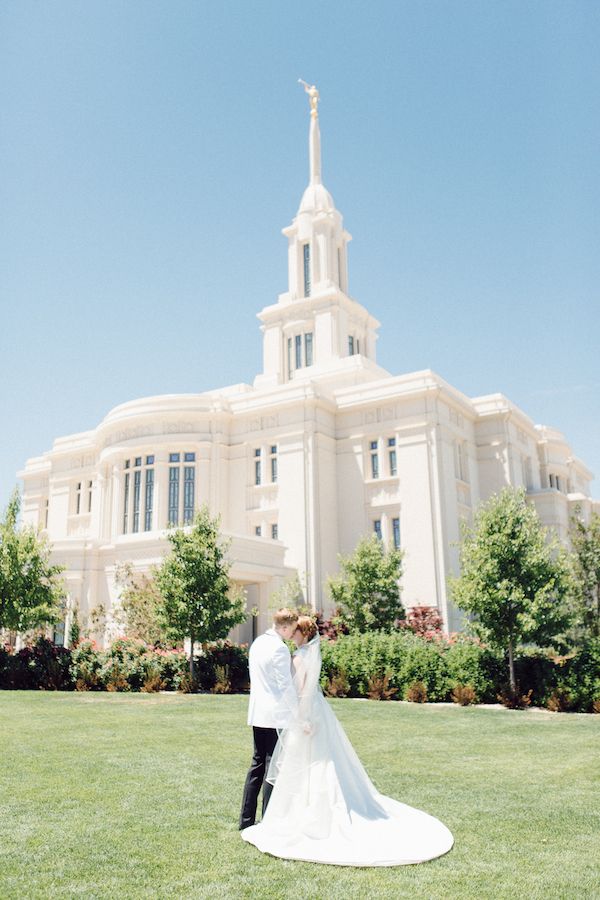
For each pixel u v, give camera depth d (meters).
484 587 19.23
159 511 40.41
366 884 5.37
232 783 8.69
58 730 13.00
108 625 33.59
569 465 51.03
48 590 25.48
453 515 38.06
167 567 23.28
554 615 19.34
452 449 39.53
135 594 28.92
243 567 33.12
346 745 7.08
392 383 40.00
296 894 5.16
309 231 54.06
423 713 16.33
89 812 7.29
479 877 5.55
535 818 7.32
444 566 36.00
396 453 39.06
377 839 6.36
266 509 39.91
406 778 9.29
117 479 42.16
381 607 29.00
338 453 41.09
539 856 6.08
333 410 41.28
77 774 9.10
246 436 41.75
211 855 6.01
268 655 6.97
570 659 17.95
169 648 25.02
